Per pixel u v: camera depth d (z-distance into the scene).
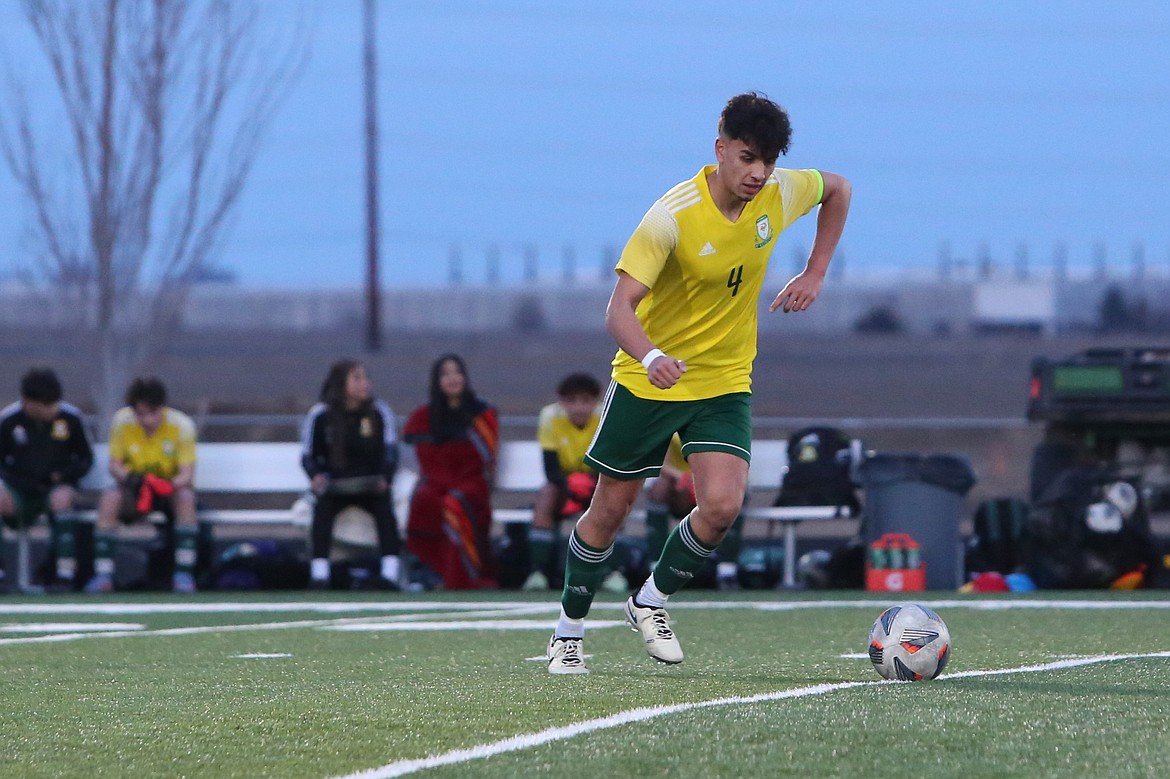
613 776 11.09
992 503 37.28
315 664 19.66
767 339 149.38
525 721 13.57
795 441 37.66
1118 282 171.25
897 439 78.56
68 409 38.09
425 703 14.79
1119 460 38.12
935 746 12.13
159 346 73.38
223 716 14.12
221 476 40.34
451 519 36.50
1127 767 11.25
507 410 91.88
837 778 10.95
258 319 178.75
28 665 19.84
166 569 38.19
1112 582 35.06
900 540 35.47
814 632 24.14
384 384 126.31
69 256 72.75
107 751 12.38
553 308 181.25
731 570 36.66
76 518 37.75
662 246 16.52
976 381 130.00
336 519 36.94
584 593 17.88
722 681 16.75
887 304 173.12
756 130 16.00
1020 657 19.41
